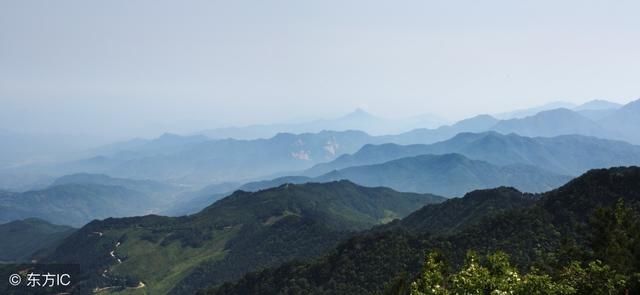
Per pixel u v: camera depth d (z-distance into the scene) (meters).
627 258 64.19
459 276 40.00
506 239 142.50
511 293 38.78
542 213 147.38
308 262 199.12
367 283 154.50
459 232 168.75
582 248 80.75
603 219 73.19
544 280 41.47
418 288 42.81
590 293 49.38
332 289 162.12
